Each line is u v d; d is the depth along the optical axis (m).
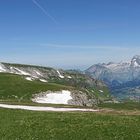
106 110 75.56
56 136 41.19
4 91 135.50
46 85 150.12
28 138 40.28
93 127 45.59
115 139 39.53
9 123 48.75
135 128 45.12
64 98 143.00
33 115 56.78
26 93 136.12
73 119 52.00
